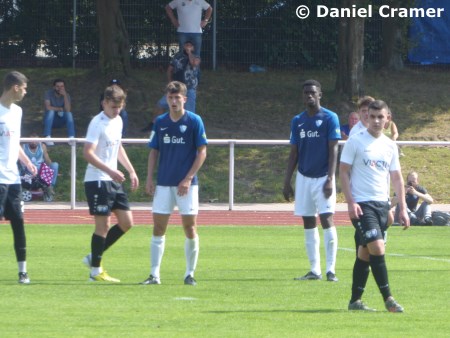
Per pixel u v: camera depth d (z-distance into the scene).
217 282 36.81
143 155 78.75
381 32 102.06
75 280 36.78
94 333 26.27
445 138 85.38
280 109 91.44
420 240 53.56
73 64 100.38
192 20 84.94
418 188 62.75
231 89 95.00
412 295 34.00
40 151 72.25
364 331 26.94
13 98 34.81
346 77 90.69
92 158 35.44
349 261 44.53
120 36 93.62
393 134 62.69
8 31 100.31
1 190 34.84
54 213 65.62
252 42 101.25
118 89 35.84
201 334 26.23
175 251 47.47
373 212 29.83
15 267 40.50
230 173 68.56
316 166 38.03
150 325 27.52
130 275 38.62
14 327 27.08
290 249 48.91
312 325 27.78
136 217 64.44
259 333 26.45
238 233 56.56
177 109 34.66
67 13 100.12
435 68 102.62
